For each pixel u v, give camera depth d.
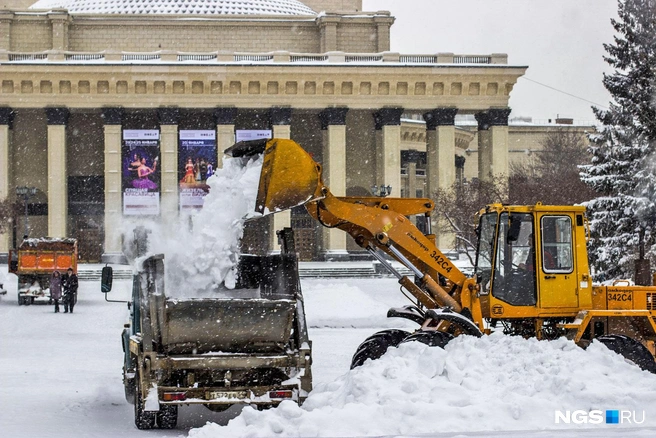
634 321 17.38
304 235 92.94
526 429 11.81
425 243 16.88
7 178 89.56
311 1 107.81
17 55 89.81
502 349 14.17
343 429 11.50
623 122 43.97
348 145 97.38
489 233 17.67
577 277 17.31
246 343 13.96
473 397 12.56
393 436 11.36
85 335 31.59
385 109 92.00
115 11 100.50
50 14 96.12
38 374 20.80
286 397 13.61
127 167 87.31
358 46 100.88
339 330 34.59
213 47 99.94
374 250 17.36
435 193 82.94
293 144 14.95
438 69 91.31
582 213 17.38
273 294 14.88
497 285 17.25
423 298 17.22
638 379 13.47
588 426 12.05
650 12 44.06
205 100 90.75
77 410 15.70
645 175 41.94
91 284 64.81
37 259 47.38
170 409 13.82
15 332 32.62
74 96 89.44
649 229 41.34
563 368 13.40
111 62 88.94
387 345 16.83
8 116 89.56
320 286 41.66
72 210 93.19
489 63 93.12
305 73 90.62
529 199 71.31
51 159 89.12
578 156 113.75
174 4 101.56
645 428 11.93
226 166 15.54
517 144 131.75
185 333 13.66
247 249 16.38
